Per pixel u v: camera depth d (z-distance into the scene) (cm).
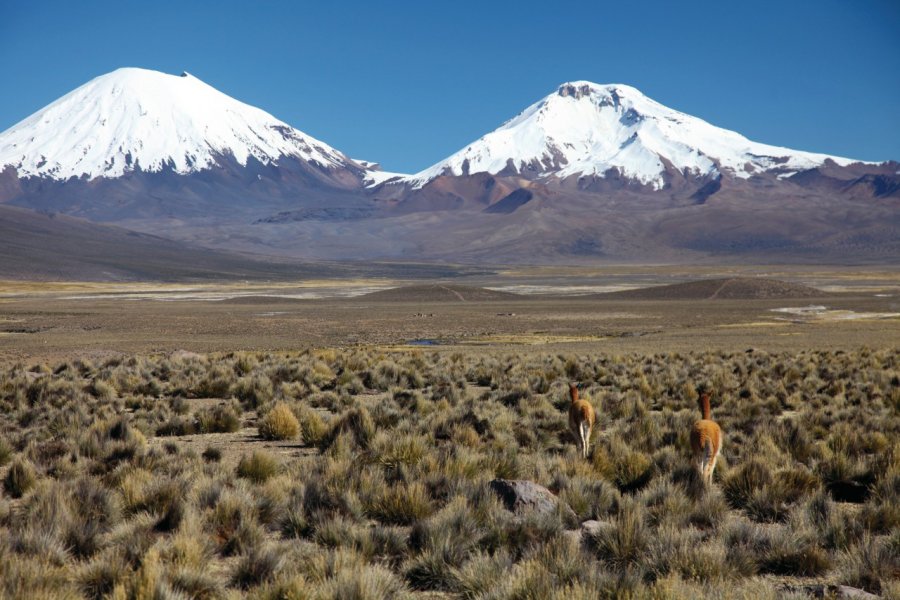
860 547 1015
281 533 1223
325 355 4712
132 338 8175
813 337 6788
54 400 2873
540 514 1173
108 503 1268
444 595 975
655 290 17225
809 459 1698
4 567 918
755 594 885
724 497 1401
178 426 2300
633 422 2245
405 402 2714
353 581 900
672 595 857
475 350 6081
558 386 3262
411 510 1269
